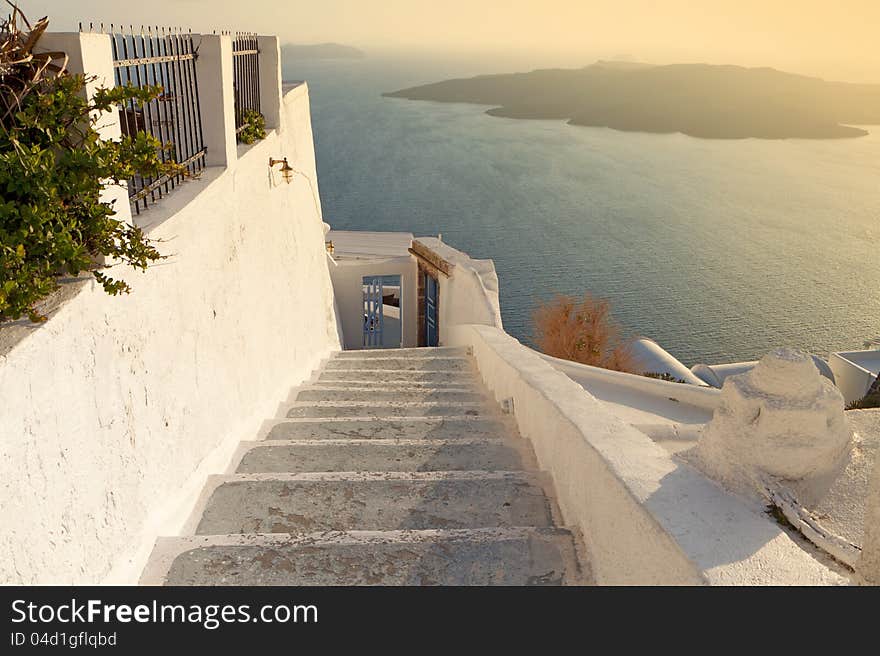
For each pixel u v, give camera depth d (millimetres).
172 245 3818
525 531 3256
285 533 3484
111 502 2773
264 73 7762
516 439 5133
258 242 6344
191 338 4082
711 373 20891
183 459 3750
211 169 5238
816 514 2621
